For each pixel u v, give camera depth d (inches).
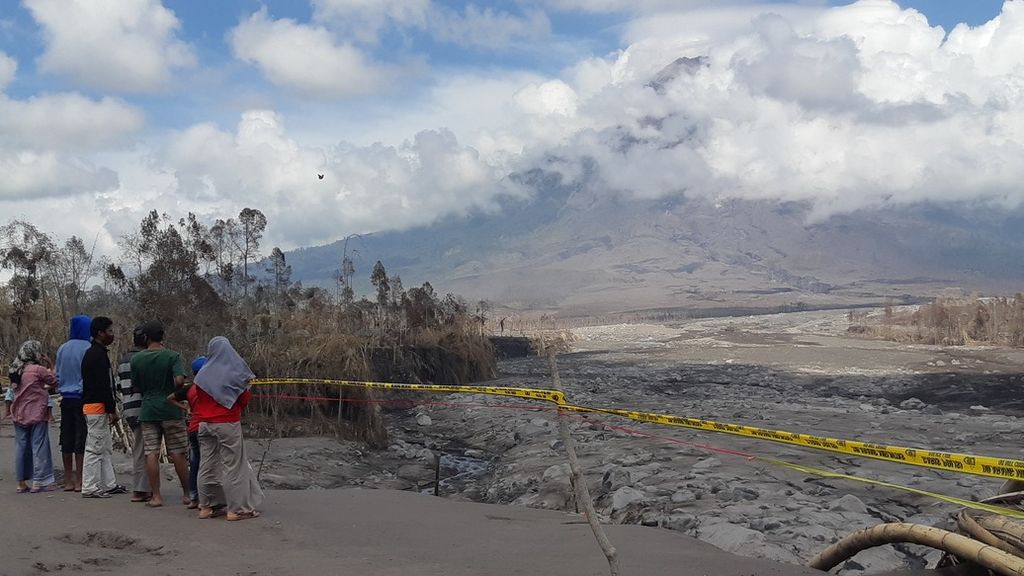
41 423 480.4
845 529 464.1
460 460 847.7
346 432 874.1
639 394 1491.1
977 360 2383.1
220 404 414.6
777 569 331.3
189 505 444.1
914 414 1143.0
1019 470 244.1
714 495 557.0
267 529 400.8
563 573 324.2
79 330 491.2
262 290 1359.5
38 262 1245.7
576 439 874.8
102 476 468.1
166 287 1088.2
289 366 884.0
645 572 324.2
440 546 374.9
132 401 453.7
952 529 423.8
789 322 5836.6
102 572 321.4
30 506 434.6
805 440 319.3
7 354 1037.2
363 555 355.3
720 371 2126.0
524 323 5029.5
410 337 1617.9
